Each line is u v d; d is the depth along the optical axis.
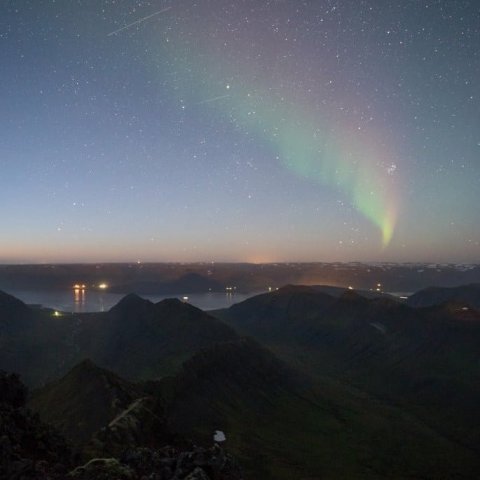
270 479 63.47
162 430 52.53
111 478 21.64
